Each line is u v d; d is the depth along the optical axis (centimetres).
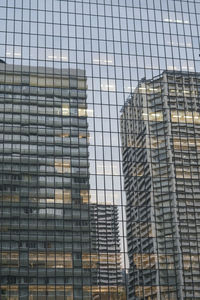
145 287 7825
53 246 7719
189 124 9125
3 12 9138
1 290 7331
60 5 9456
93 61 9188
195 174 8781
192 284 7975
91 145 8544
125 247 7981
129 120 8894
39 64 8906
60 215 7938
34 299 7388
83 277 7650
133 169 8562
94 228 7981
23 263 7538
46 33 9162
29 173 8088
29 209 7862
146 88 9231
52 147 8350
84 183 8244
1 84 8612
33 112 8531
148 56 9488
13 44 8944
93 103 8869
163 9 9969
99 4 9675
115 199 8269
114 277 7769
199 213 8494
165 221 8325
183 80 9462
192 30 9944
